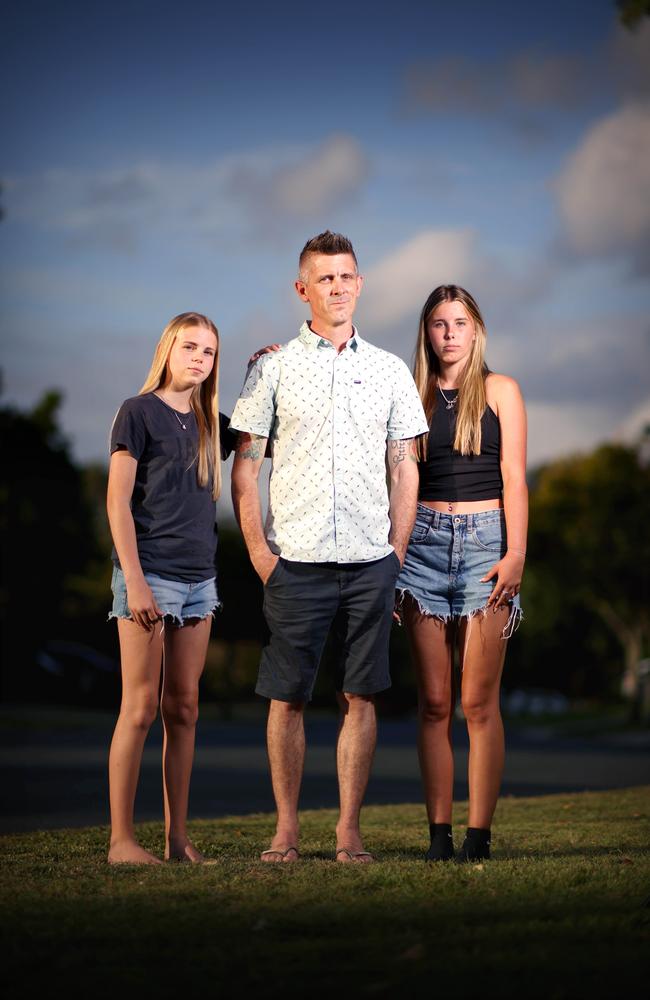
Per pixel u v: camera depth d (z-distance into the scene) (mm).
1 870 4266
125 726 4586
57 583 46312
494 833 6020
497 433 4867
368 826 6602
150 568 4582
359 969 2867
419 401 4867
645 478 42375
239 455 4770
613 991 2691
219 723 30422
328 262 4723
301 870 4148
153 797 9688
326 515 4625
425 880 3906
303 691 4660
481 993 2680
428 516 4848
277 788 4727
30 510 45844
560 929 3217
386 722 39375
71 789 10234
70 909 3490
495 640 4754
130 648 4582
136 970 2871
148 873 4109
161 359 4750
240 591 40531
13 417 46406
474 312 4910
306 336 4777
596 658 58344
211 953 3010
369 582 4621
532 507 43844
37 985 2764
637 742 24922
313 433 4668
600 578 43406
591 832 6078
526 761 16594
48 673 34625
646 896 3646
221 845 5375
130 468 4602
